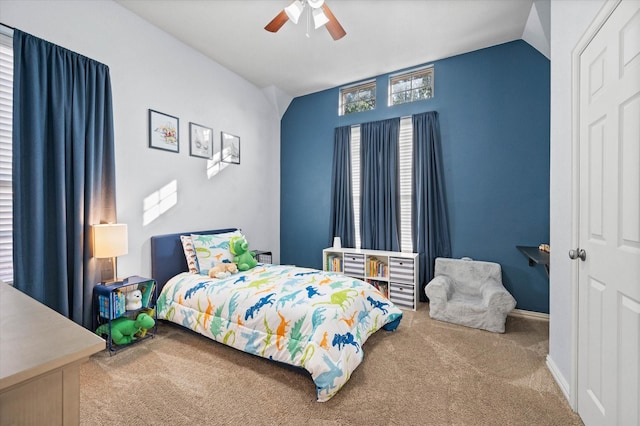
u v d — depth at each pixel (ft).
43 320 2.55
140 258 9.10
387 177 12.26
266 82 13.52
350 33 9.69
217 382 6.18
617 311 4.06
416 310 10.68
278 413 5.24
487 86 10.59
